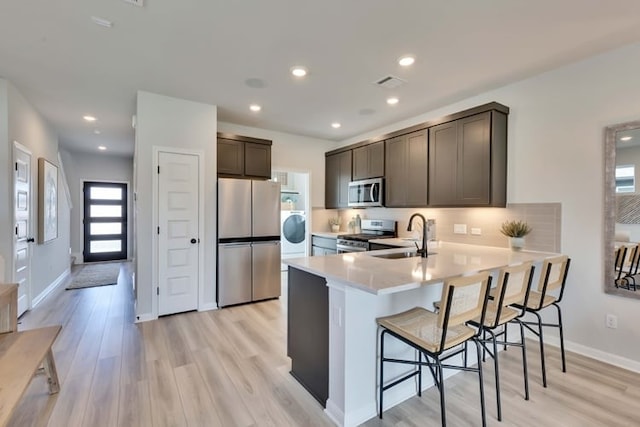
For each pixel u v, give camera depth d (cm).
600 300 262
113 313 372
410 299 217
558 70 286
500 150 317
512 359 262
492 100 337
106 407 194
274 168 521
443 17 211
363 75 301
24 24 220
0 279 259
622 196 252
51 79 313
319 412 192
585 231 271
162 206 356
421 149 382
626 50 248
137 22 218
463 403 202
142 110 342
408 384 210
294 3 197
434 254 279
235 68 287
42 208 419
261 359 258
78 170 720
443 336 156
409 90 337
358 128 497
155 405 197
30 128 382
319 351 202
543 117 296
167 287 361
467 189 330
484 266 218
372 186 449
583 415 189
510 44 245
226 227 392
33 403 197
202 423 181
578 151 274
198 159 377
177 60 273
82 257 727
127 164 769
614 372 241
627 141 249
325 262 229
